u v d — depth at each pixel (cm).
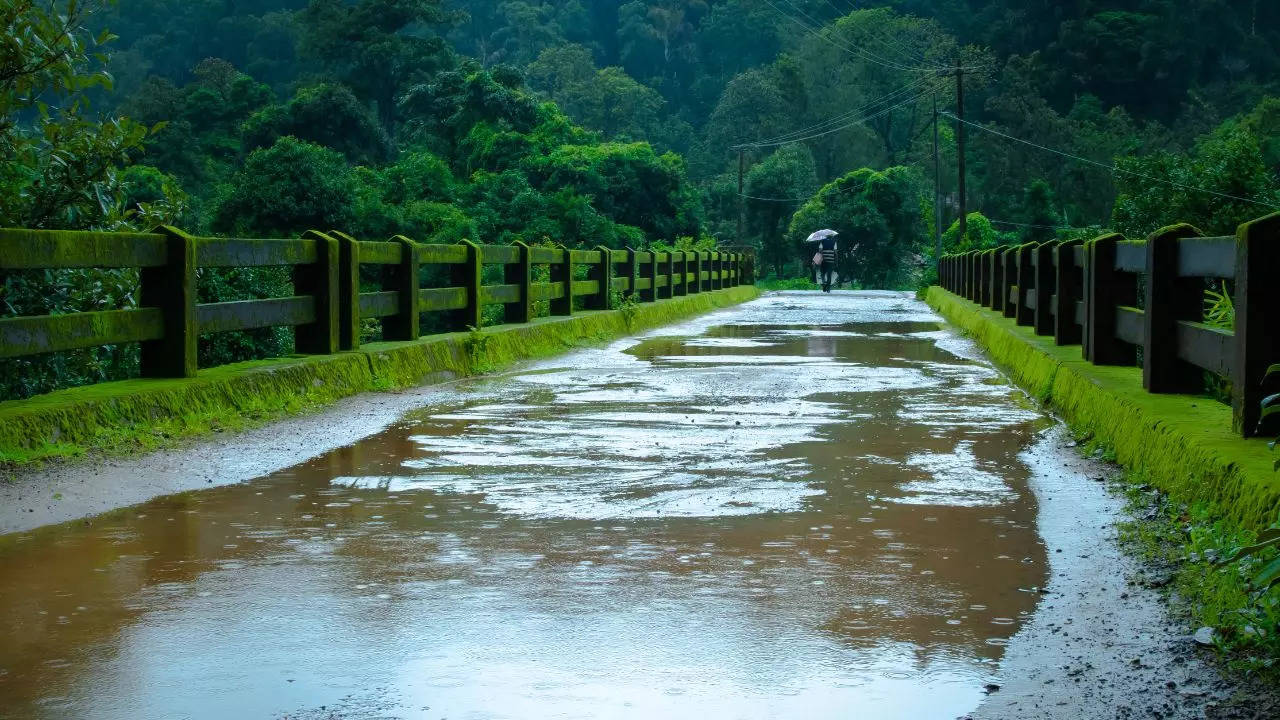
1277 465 408
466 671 351
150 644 374
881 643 375
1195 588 409
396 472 657
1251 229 528
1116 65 11012
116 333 733
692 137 12212
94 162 941
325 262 980
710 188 9212
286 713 319
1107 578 440
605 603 418
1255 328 529
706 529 526
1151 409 629
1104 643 370
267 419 810
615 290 1955
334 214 3984
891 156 11162
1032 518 544
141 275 780
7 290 846
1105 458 676
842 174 11000
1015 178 9375
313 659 361
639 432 798
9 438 597
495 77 5406
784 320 2241
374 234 4078
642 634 384
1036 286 1209
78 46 916
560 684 341
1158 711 315
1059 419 852
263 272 1323
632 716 318
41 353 663
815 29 12962
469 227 3997
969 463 681
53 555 479
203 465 662
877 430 805
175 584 440
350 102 6744
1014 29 12106
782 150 9719
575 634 384
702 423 839
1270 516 414
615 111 11556
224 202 3981
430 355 1113
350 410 889
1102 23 11244
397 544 499
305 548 492
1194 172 2464
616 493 602
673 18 13912
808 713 320
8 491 560
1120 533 503
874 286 7894
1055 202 8812
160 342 782
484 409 913
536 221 4194
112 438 662
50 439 625
